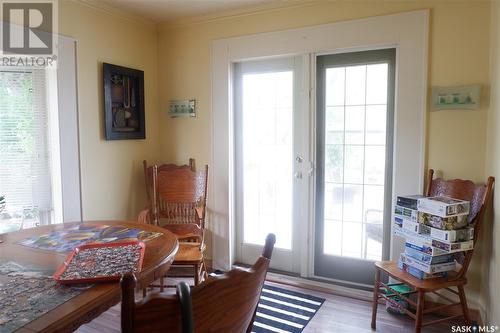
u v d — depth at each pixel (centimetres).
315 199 281
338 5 255
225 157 305
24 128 247
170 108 328
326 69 271
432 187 228
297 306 247
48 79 250
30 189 252
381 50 252
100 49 276
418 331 190
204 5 278
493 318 191
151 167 309
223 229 311
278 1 270
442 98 227
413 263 204
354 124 266
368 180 265
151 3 273
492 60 210
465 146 224
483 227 217
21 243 161
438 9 226
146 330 75
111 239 166
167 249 152
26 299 108
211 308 86
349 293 263
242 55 291
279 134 295
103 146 282
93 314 108
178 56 321
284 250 299
